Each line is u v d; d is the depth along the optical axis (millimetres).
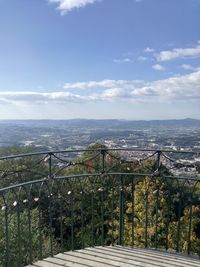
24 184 4824
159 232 13078
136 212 13664
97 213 14711
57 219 13828
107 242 15094
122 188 5785
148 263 4797
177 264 4789
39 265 4723
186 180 5613
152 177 6078
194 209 12789
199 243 13250
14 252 10547
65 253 5145
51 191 5285
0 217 10547
